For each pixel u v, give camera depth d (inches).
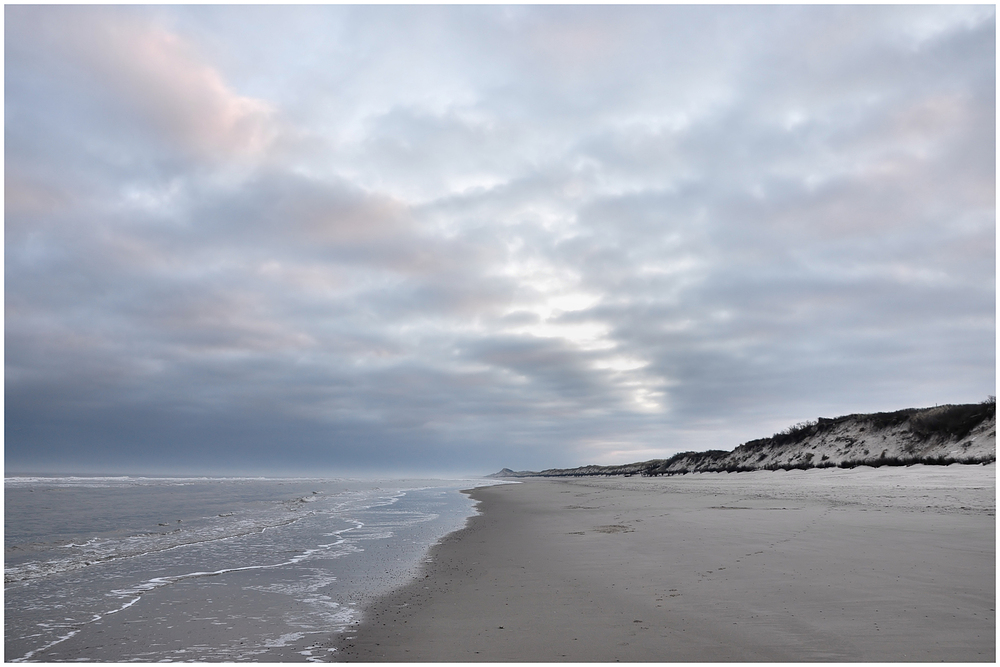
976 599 250.5
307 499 1249.4
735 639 213.6
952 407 1285.7
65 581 372.2
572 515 754.2
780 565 338.6
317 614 281.7
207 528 681.6
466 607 282.4
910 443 1316.4
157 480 3115.2
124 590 344.2
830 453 1573.6
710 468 2412.6
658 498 1007.0
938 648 195.5
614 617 250.7
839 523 505.4
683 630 227.1
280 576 380.8
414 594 317.4
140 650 234.2
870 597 258.8
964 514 528.4
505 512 856.9
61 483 2370.8
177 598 320.8
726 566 346.3
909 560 333.1
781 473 1598.2
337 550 495.5
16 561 453.4
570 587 315.0
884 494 780.0
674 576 327.3
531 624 246.2
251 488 1915.6
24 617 285.6
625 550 433.4
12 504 1095.0
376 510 938.7
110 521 773.3
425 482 2970.0
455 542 530.6
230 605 303.4
